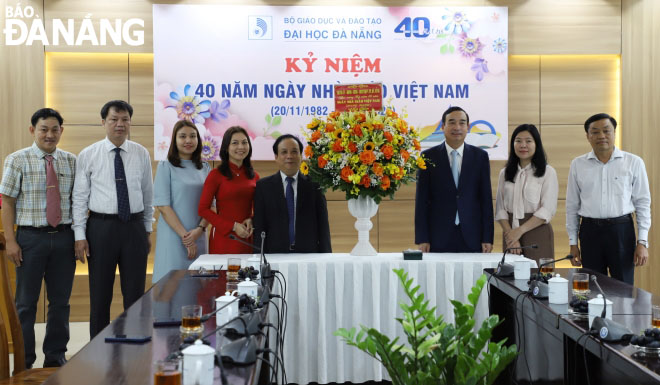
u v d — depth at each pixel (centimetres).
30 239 427
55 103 635
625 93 647
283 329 369
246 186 441
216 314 224
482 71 641
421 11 639
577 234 472
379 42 638
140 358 180
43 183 431
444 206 430
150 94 642
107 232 434
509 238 449
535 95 655
